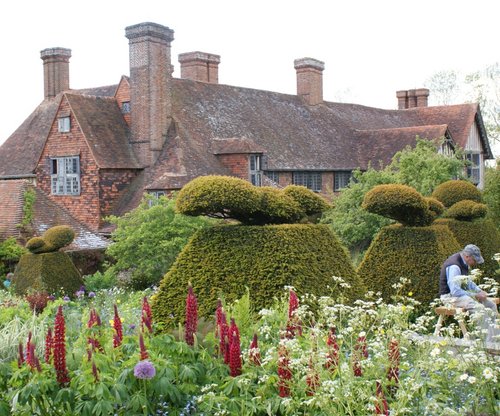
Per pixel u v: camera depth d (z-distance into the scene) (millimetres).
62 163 29531
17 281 19094
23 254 21000
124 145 29469
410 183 23281
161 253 19938
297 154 33500
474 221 14766
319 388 5293
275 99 37000
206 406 5945
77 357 6430
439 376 5680
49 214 24422
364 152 37344
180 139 28891
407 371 6031
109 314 11945
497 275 14250
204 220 20406
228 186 9742
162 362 6078
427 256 11844
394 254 12156
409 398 5031
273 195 10180
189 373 6078
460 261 9352
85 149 28562
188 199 9852
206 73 37031
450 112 42438
